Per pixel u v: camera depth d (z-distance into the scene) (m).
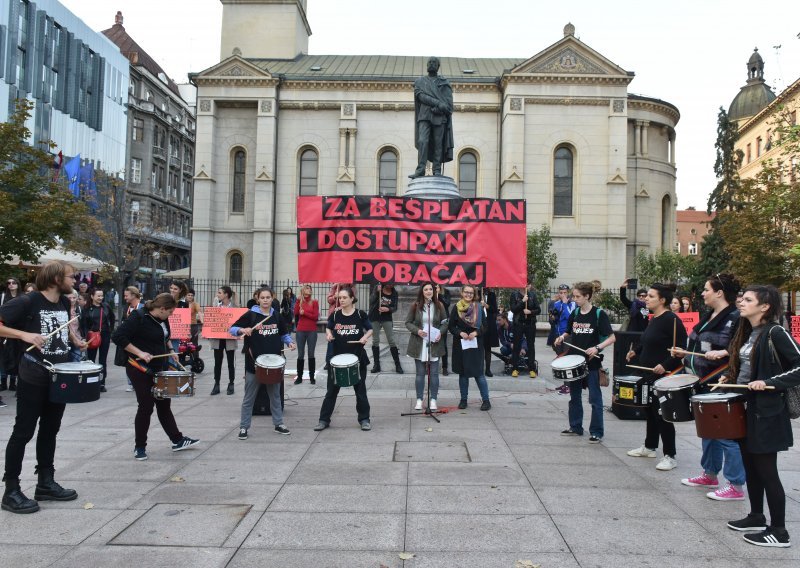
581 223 35.97
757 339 4.81
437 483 5.85
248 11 43.19
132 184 62.53
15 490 5.12
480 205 11.13
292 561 4.13
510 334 14.59
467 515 5.02
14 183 15.94
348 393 11.21
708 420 4.89
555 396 11.16
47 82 53.12
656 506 5.32
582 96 35.78
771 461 4.60
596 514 5.09
